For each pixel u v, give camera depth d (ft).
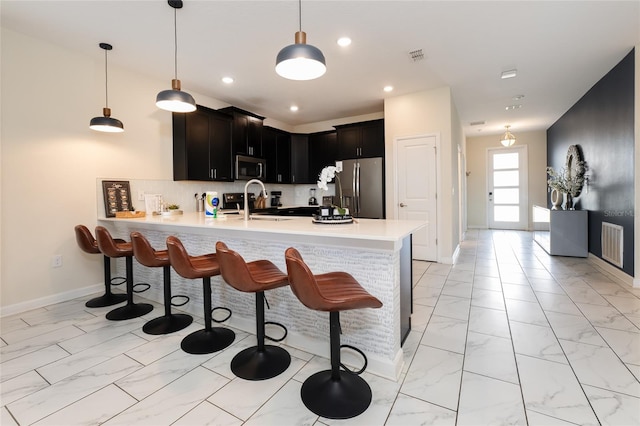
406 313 7.39
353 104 16.94
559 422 4.70
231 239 8.30
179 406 5.20
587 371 5.98
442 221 14.89
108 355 6.84
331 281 5.73
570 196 16.84
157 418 4.93
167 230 9.84
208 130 14.20
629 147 11.29
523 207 26.55
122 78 11.92
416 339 7.39
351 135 17.57
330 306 4.70
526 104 17.40
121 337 7.70
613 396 5.25
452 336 7.52
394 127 15.69
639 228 10.68
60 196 10.33
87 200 10.96
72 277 10.72
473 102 16.94
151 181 12.85
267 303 7.59
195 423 4.82
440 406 5.11
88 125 10.97
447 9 8.39
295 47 6.06
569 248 15.90
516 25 9.20
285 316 7.33
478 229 27.89
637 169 10.70
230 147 15.30
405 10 8.42
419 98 15.02
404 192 15.66
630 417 4.77
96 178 11.19
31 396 5.48
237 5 8.13
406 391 5.51
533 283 11.61
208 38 9.82
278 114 19.07
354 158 17.40
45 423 4.85
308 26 9.18
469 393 5.41
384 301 5.97
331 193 20.39
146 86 12.69
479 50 10.76
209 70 12.25
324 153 19.97
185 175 13.26
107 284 10.37
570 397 5.25
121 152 11.89
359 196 16.94
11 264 9.30
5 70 9.11
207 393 5.53
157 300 10.33
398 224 7.34
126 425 4.79
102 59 11.17
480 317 8.59
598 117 13.98
